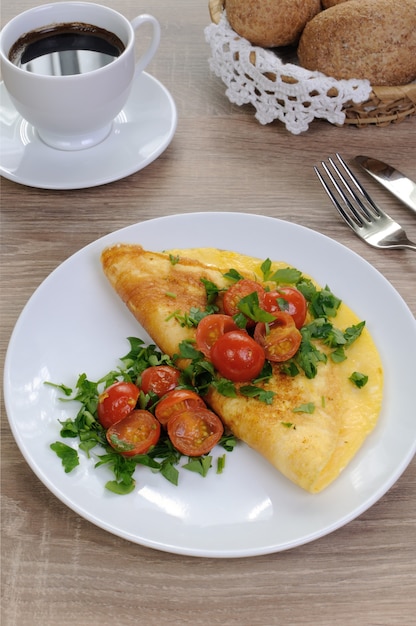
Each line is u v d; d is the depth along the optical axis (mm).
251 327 627
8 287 688
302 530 535
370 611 526
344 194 742
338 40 756
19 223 736
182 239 694
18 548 548
